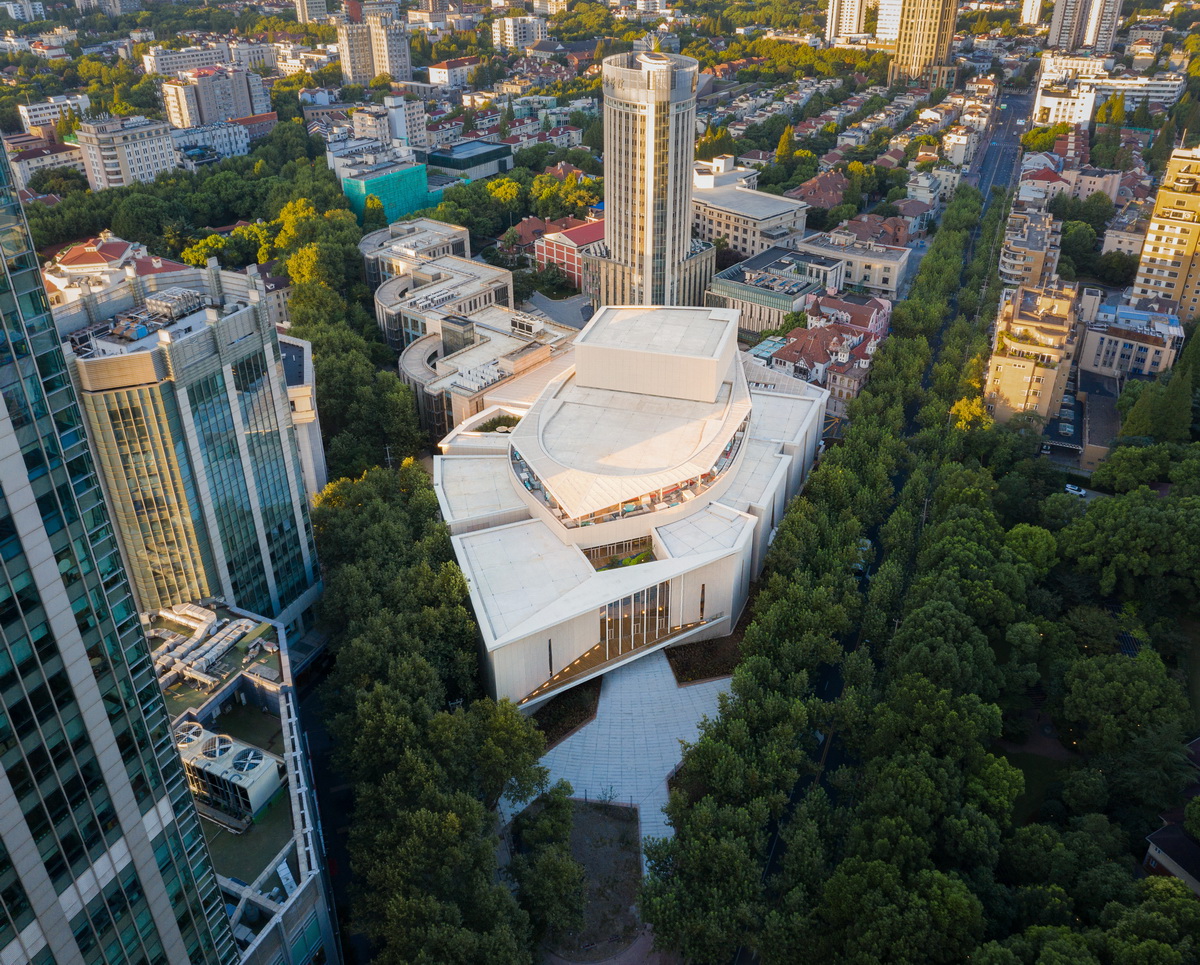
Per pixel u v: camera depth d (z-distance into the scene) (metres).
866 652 199.12
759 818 160.62
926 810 157.50
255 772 153.38
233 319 186.38
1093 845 154.25
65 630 88.31
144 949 104.44
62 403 86.62
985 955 130.88
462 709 181.25
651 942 156.12
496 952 138.62
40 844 87.88
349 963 156.75
